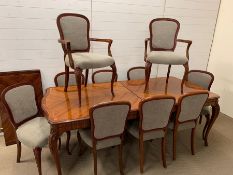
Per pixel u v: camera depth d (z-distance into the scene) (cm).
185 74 283
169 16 360
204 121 360
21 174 229
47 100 246
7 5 266
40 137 212
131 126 246
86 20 272
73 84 304
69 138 268
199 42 400
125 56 351
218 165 256
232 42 367
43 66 306
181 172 242
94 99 252
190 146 291
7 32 276
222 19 384
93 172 236
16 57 289
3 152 263
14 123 224
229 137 317
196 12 377
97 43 326
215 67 405
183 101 230
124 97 261
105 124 199
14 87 225
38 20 286
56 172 234
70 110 221
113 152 271
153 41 309
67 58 244
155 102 208
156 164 253
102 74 323
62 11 294
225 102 391
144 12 339
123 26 334
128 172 239
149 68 276
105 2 312
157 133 234
